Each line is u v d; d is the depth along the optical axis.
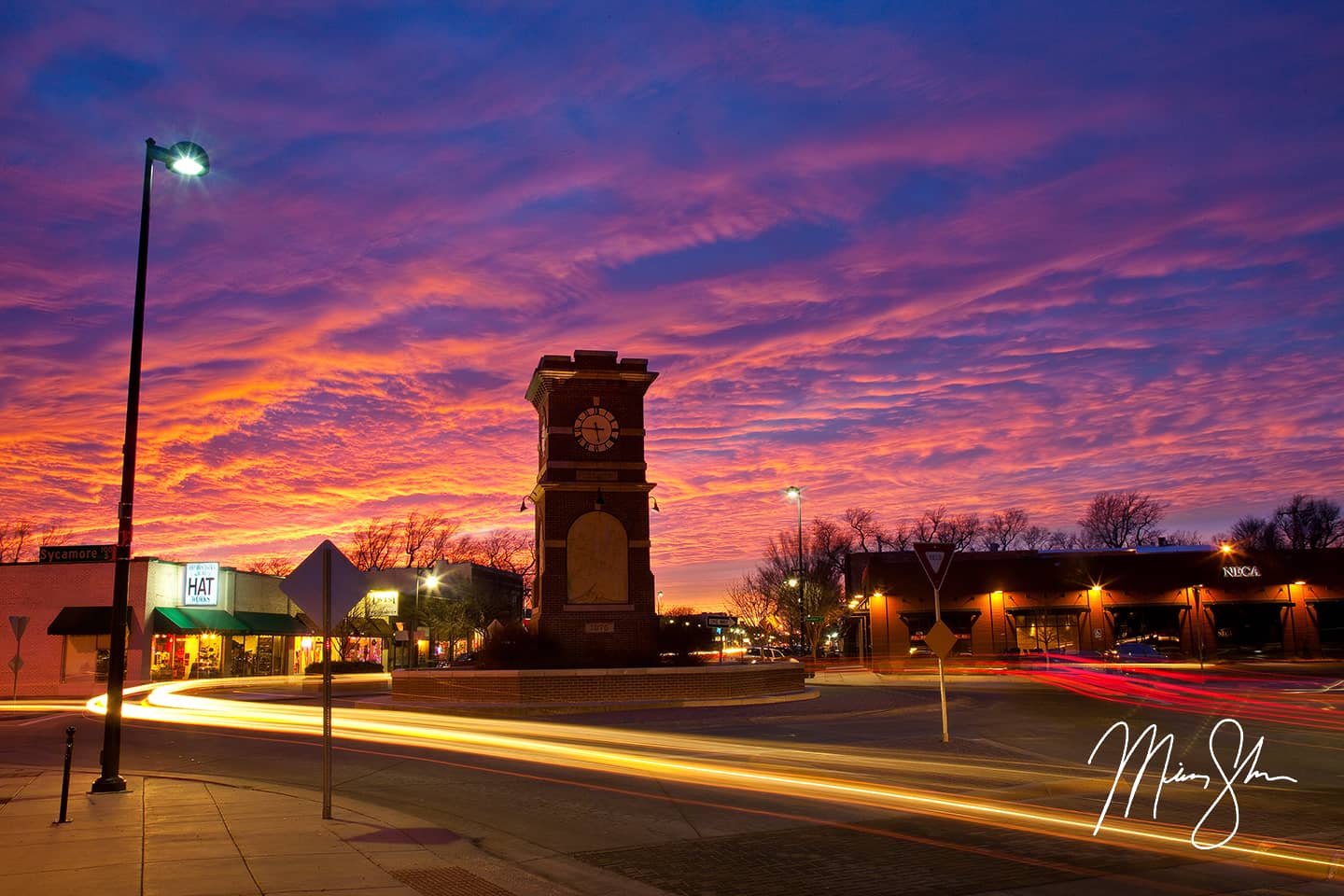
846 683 44.75
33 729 25.11
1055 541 108.44
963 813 12.35
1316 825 11.41
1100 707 28.94
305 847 10.13
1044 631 66.00
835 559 101.75
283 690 43.72
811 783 15.02
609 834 11.31
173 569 47.88
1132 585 65.81
